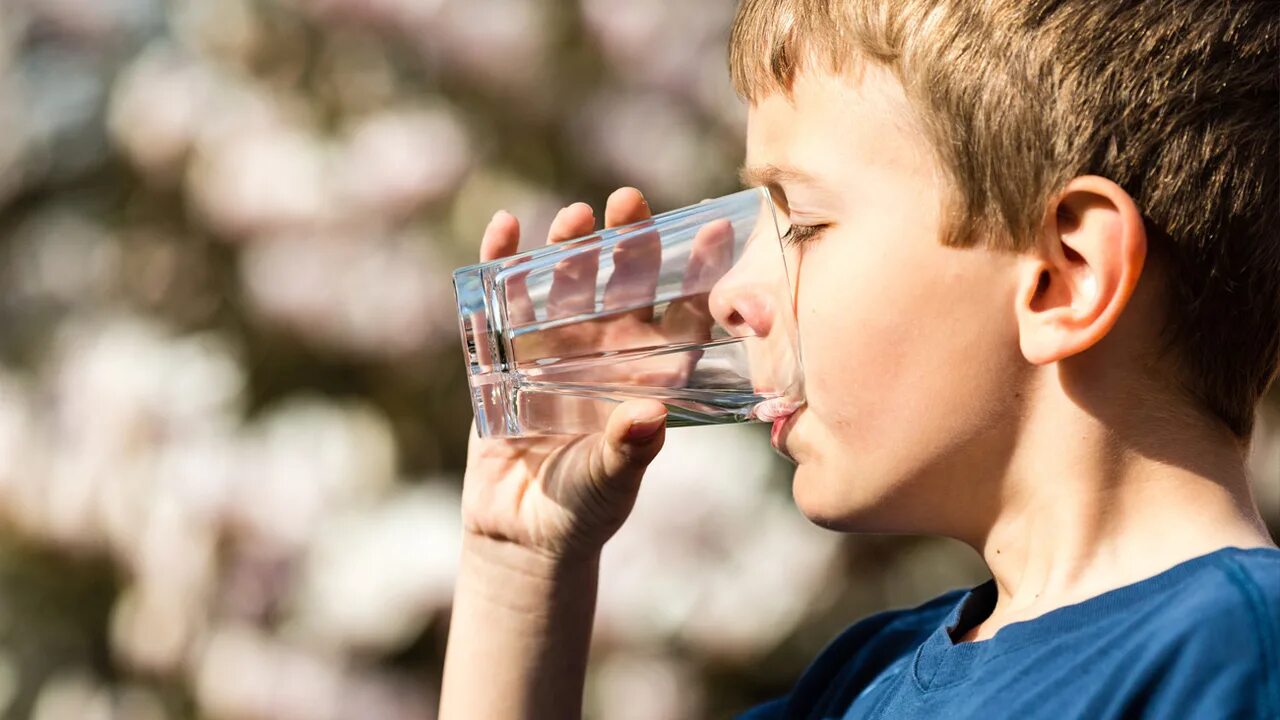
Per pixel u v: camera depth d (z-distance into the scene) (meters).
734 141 2.05
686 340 1.33
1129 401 1.27
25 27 2.23
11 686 1.91
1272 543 1.28
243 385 1.98
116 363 1.95
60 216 2.26
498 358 1.34
